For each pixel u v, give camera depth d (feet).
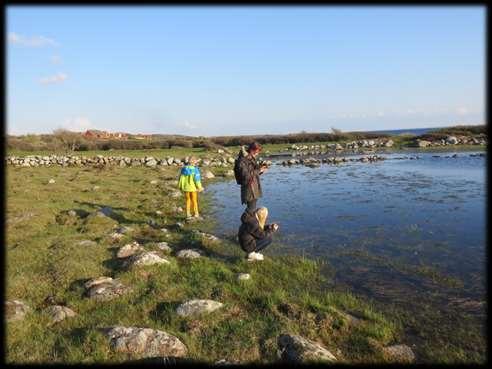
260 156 167.12
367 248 33.42
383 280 26.25
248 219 29.53
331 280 26.40
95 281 24.70
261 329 18.94
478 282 25.38
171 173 98.12
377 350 17.53
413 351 17.83
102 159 127.03
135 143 217.56
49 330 19.15
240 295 23.29
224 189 73.72
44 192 60.80
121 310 21.29
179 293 23.61
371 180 79.82
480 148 155.02
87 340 17.37
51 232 38.34
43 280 25.63
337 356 17.17
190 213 48.52
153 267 27.20
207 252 32.63
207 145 216.95
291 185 77.05
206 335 18.53
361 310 21.77
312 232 39.29
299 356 16.16
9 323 19.27
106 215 45.42
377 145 192.13
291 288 24.98
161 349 16.93
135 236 37.47
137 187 71.77
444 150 156.87
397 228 39.75
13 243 34.14
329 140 246.06
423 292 24.21
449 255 30.94
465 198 55.01
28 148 181.37
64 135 206.39
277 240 36.65
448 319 20.71
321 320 19.80
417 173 89.04
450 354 17.43
